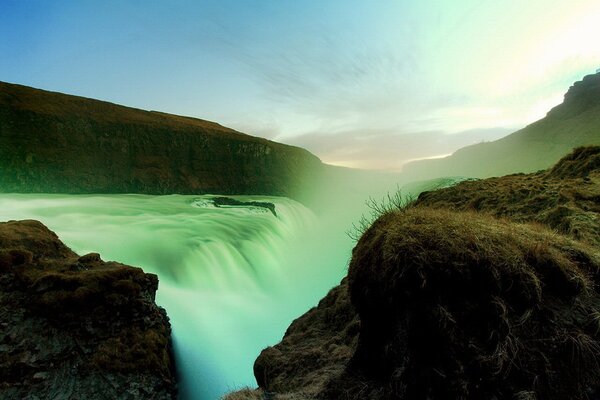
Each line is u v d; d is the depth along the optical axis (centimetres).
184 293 3152
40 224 2100
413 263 427
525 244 418
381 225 554
